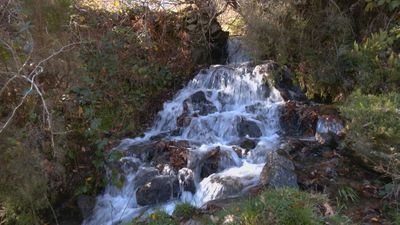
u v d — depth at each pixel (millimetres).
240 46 8727
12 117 4570
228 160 5641
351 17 6863
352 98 4824
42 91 5008
